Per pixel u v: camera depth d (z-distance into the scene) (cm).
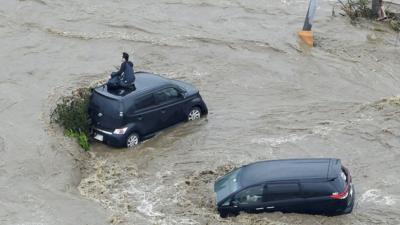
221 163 3862
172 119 4256
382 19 6350
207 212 3372
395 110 4491
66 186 3575
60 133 4034
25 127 4081
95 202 3441
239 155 3944
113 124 4019
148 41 5669
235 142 4097
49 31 5859
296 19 6294
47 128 4078
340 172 3281
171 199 3506
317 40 5866
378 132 4162
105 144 4088
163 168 3834
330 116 4419
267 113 4462
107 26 6006
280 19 6297
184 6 6556
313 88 4916
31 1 6538
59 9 6391
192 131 4241
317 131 4197
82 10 6378
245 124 4312
